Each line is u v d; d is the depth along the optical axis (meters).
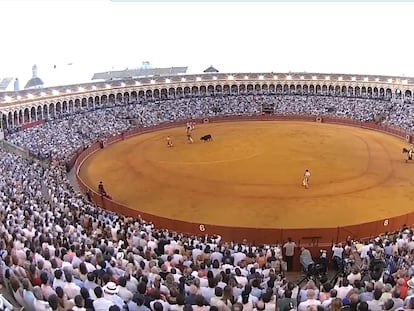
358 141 89.69
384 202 55.25
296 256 37.38
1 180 52.03
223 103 129.38
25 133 90.31
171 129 109.81
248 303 19.08
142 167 73.50
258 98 133.62
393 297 19.16
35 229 31.16
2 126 95.88
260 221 49.69
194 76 140.25
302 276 35.25
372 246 32.84
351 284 23.34
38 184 56.47
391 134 99.25
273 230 41.88
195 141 91.94
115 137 97.38
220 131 102.81
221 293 19.33
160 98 135.88
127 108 121.06
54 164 72.44
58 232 31.23
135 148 88.19
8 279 19.19
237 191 59.78
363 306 17.20
